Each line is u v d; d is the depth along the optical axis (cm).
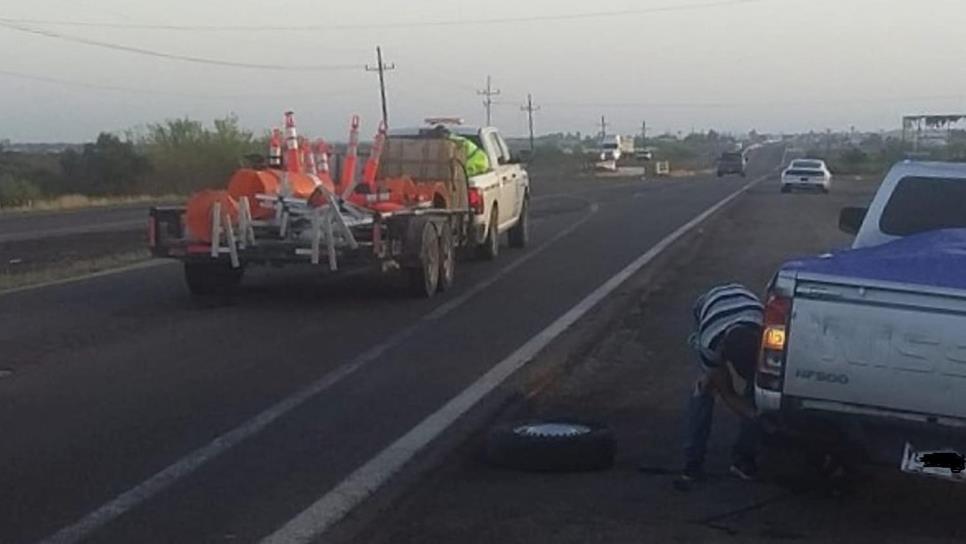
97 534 811
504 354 1479
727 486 923
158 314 1817
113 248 3075
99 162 7056
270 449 1031
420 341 1575
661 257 2759
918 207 1068
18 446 1038
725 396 902
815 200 5719
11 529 820
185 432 1088
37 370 1373
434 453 1018
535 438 963
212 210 1883
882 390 778
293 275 2306
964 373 761
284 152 2011
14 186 6066
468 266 2527
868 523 845
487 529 823
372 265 1909
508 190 2761
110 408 1180
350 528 824
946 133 11031
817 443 817
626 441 1062
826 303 786
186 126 7406
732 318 899
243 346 1535
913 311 770
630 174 10838
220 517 848
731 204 5303
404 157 2291
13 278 2305
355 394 1250
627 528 826
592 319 1769
